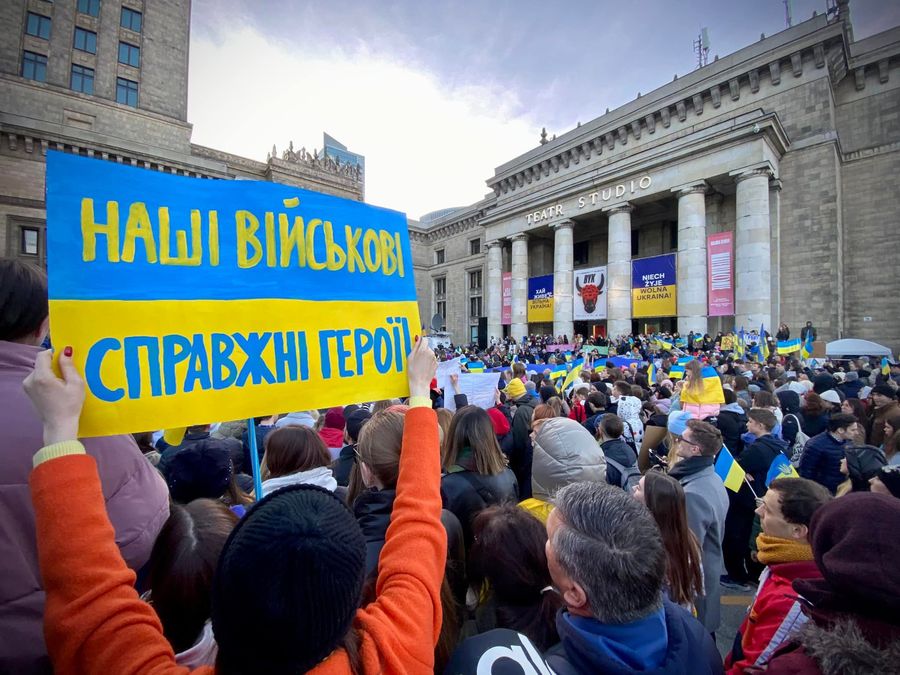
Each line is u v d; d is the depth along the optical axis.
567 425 2.94
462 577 2.21
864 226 24.39
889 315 23.38
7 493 1.15
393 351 1.93
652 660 1.27
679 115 28.12
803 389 8.47
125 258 1.45
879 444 5.37
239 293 1.64
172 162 32.12
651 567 1.30
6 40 28.34
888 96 23.98
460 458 2.96
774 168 23.42
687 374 6.66
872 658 1.10
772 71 24.80
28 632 1.16
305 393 1.70
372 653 0.89
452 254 52.09
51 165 1.35
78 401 1.13
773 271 24.09
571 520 1.42
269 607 0.74
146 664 0.84
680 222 25.14
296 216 1.81
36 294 1.43
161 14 33.88
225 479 2.38
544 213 33.81
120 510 1.39
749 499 4.42
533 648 1.21
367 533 1.99
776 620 1.93
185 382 1.49
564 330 31.62
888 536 1.23
